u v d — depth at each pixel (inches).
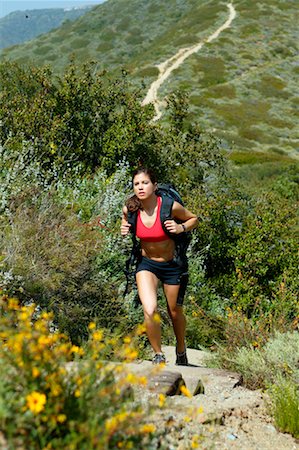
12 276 393.7
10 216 462.3
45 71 977.5
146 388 270.8
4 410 166.6
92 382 190.7
